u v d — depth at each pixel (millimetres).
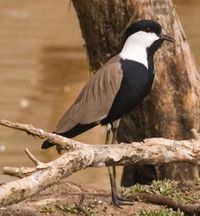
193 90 13523
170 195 11227
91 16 13367
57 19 33500
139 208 10773
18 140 19641
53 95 23406
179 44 13383
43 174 9406
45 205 10820
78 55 28000
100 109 10508
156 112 13414
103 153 9984
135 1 13078
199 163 10555
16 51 28594
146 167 13812
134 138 13711
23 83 24812
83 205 10852
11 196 9141
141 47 10891
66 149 9875
